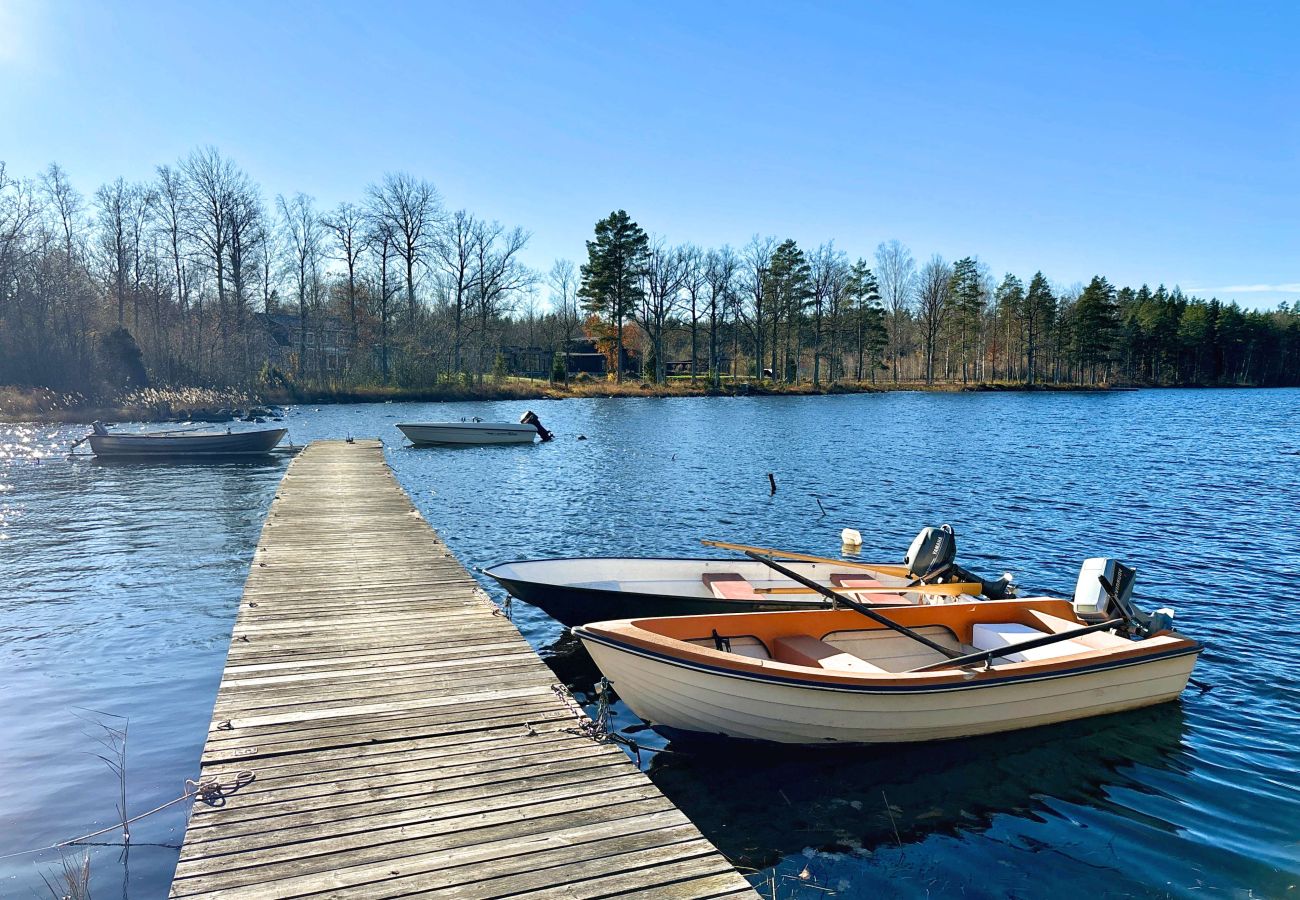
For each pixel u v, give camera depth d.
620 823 4.06
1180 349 94.81
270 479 21.78
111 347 42.56
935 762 6.16
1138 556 13.12
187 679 7.53
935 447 30.17
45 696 7.11
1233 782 5.89
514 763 4.71
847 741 6.17
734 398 65.75
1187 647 7.05
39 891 4.35
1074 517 16.59
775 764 6.14
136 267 52.62
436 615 7.71
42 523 15.34
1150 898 4.55
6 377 39.56
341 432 35.09
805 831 5.23
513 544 13.92
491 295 62.22
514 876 3.58
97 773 5.71
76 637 8.67
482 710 5.47
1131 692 6.95
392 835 3.90
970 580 9.40
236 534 14.30
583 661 8.38
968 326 83.88
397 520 13.05
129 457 25.98
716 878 3.63
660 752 6.34
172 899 3.34
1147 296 106.44
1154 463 25.48
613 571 9.27
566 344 80.12
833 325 77.88
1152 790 5.77
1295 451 29.06
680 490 20.05
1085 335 85.88
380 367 57.62
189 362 49.00
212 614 9.52
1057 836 5.18
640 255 67.62
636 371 81.00
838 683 5.81
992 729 6.50
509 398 57.41
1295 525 15.65
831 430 37.72
